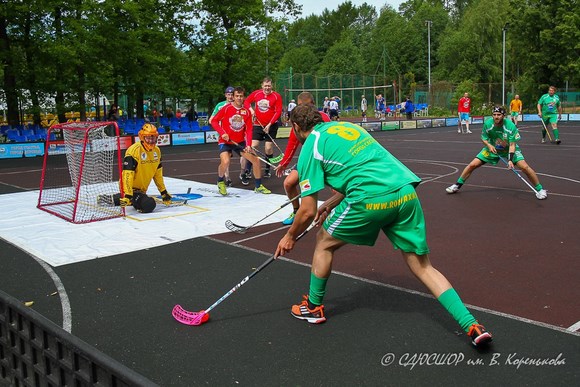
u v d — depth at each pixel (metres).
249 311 4.66
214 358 3.83
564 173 12.26
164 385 3.48
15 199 10.08
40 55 21.75
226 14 28.69
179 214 8.48
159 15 26.56
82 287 5.33
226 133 9.99
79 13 22.61
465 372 3.55
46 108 24.05
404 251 3.91
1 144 18.64
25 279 5.60
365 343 4.00
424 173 12.67
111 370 2.35
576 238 6.71
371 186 3.79
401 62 71.94
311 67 77.31
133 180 8.68
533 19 40.25
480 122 35.28
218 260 6.16
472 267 5.69
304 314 4.40
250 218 8.19
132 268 5.89
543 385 3.37
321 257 4.20
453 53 58.66
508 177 11.83
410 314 4.50
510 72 56.28
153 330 4.32
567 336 4.02
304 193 3.88
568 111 37.09
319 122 4.12
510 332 4.11
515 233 7.02
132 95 27.28
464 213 8.29
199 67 27.88
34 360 3.03
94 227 7.67
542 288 5.02
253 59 29.44
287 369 3.65
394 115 45.34
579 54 39.03
